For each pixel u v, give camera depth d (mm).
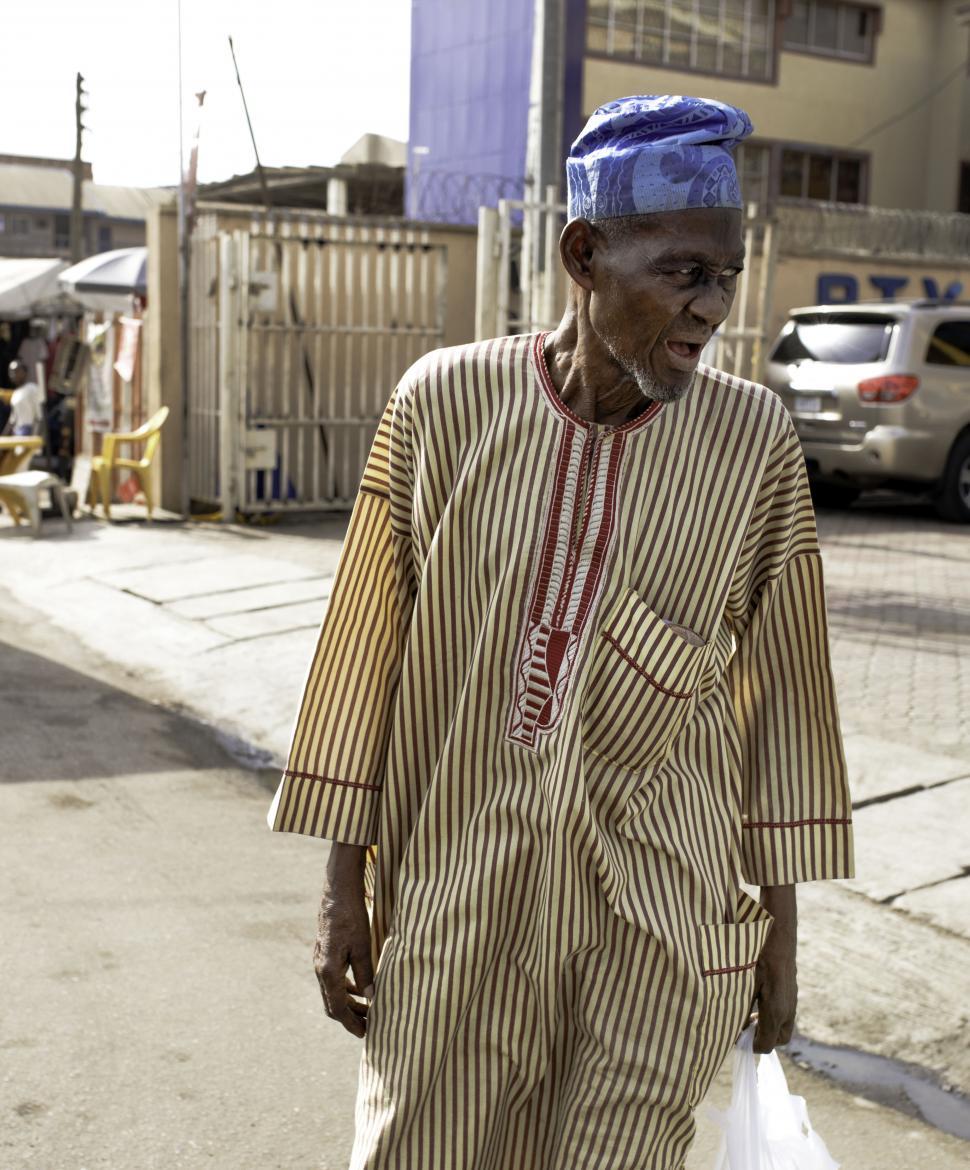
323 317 11578
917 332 11836
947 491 12047
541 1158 1673
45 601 8453
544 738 1557
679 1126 1617
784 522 1690
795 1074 3219
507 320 11414
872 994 3525
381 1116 1621
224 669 6832
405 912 1643
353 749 1717
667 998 1583
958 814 4730
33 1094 3008
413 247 11844
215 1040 3279
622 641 1549
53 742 5676
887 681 6523
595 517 1556
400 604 1754
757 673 1786
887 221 16188
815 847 1778
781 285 14797
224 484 11312
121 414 12766
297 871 4398
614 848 1583
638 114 1461
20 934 3809
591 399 1571
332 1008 1764
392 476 1709
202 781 5293
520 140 18016
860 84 22266
